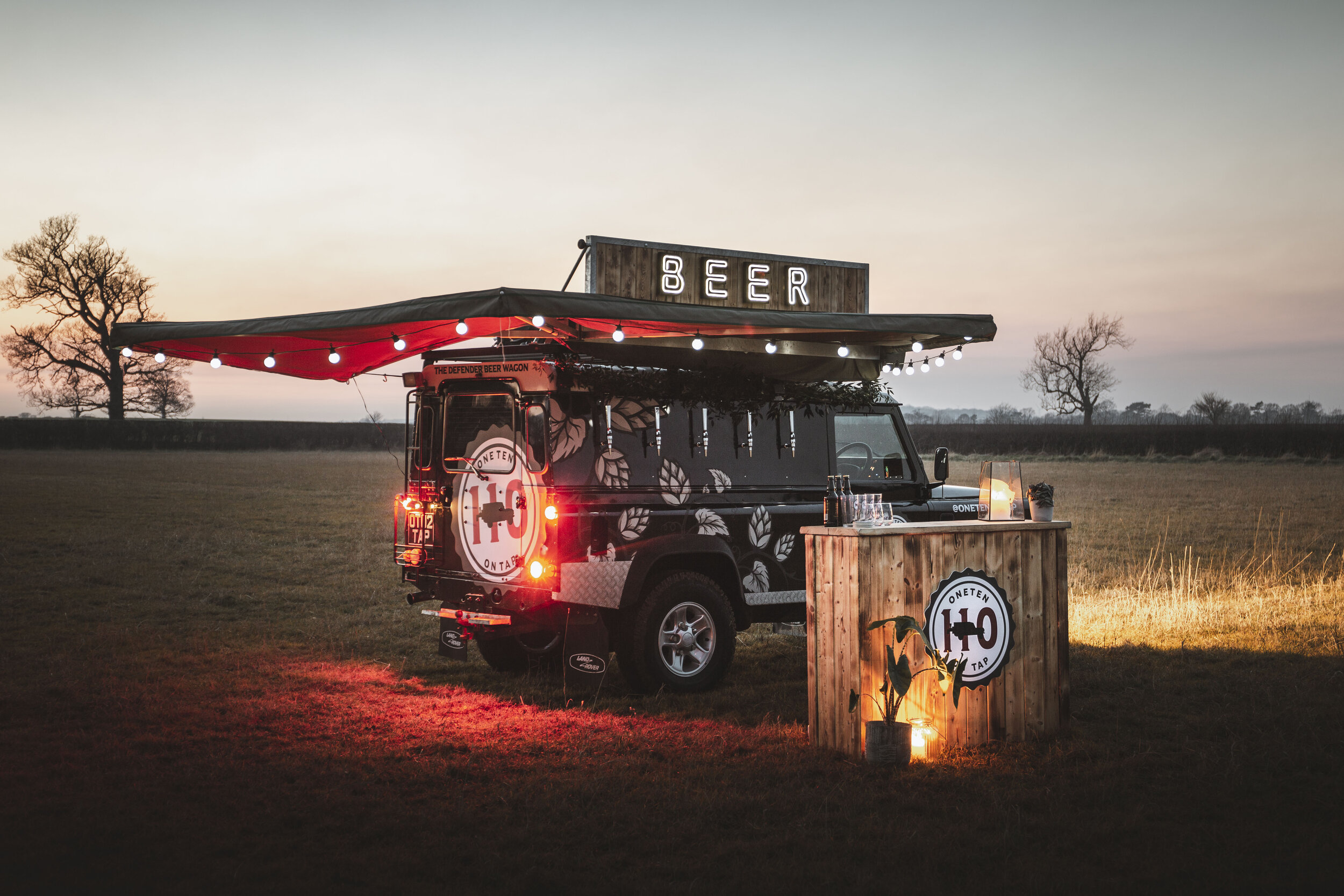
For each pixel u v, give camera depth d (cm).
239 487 2944
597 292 789
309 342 712
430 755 553
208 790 490
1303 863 399
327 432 6475
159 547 1537
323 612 1057
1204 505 2433
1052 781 507
